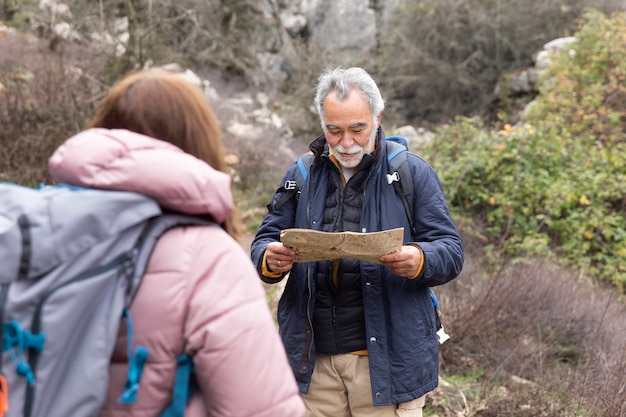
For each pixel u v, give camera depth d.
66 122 8.51
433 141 9.31
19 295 1.27
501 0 17.69
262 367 1.40
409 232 2.60
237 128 12.15
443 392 4.30
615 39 11.78
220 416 1.39
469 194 8.57
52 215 1.31
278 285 5.86
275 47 16.62
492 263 6.95
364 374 2.61
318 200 2.67
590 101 10.93
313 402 2.70
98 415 1.34
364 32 18.30
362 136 2.54
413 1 18.19
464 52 18.02
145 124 1.55
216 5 15.41
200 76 14.93
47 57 9.99
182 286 1.40
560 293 5.73
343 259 2.56
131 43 11.44
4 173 8.03
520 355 4.72
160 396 1.40
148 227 1.42
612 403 3.76
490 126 16.66
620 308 6.45
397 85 18.20
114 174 1.40
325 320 2.62
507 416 3.99
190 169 1.42
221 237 1.48
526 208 8.13
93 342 1.33
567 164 8.66
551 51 13.71
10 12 13.01
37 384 1.27
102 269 1.35
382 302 2.55
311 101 15.96
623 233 7.82
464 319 4.97
